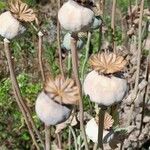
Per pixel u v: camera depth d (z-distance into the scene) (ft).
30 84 4.49
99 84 1.62
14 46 4.88
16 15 1.89
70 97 1.51
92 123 2.23
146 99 3.49
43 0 5.61
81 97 1.77
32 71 4.69
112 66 1.62
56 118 1.54
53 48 4.76
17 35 1.92
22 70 4.75
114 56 1.67
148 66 3.10
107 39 3.57
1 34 1.91
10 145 4.02
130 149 3.49
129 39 3.76
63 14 1.68
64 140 3.69
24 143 4.01
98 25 2.57
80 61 4.31
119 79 1.63
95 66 1.62
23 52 4.81
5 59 4.81
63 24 1.69
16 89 2.07
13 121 4.12
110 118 2.30
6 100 4.33
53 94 1.52
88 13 1.67
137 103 3.42
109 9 4.99
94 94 1.63
